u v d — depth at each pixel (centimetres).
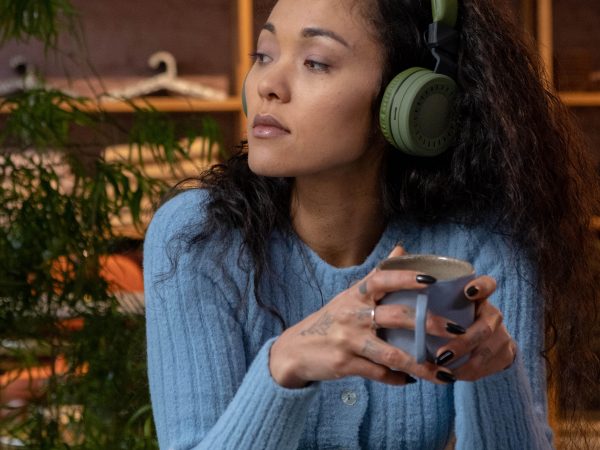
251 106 122
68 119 184
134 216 182
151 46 350
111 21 347
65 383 177
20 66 331
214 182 135
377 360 98
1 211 178
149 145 189
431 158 131
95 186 178
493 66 128
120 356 178
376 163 129
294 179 132
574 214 142
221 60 355
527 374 132
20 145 188
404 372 101
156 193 187
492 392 117
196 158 279
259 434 109
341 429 130
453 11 124
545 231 134
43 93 185
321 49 118
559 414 152
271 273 130
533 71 135
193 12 353
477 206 134
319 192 128
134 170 186
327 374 102
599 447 158
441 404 132
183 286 127
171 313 127
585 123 355
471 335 99
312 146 120
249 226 129
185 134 205
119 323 180
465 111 128
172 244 129
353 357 100
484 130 129
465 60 127
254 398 108
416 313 94
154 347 129
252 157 122
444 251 135
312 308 131
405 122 119
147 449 172
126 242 185
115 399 177
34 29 190
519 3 348
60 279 187
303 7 119
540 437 124
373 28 119
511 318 133
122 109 324
